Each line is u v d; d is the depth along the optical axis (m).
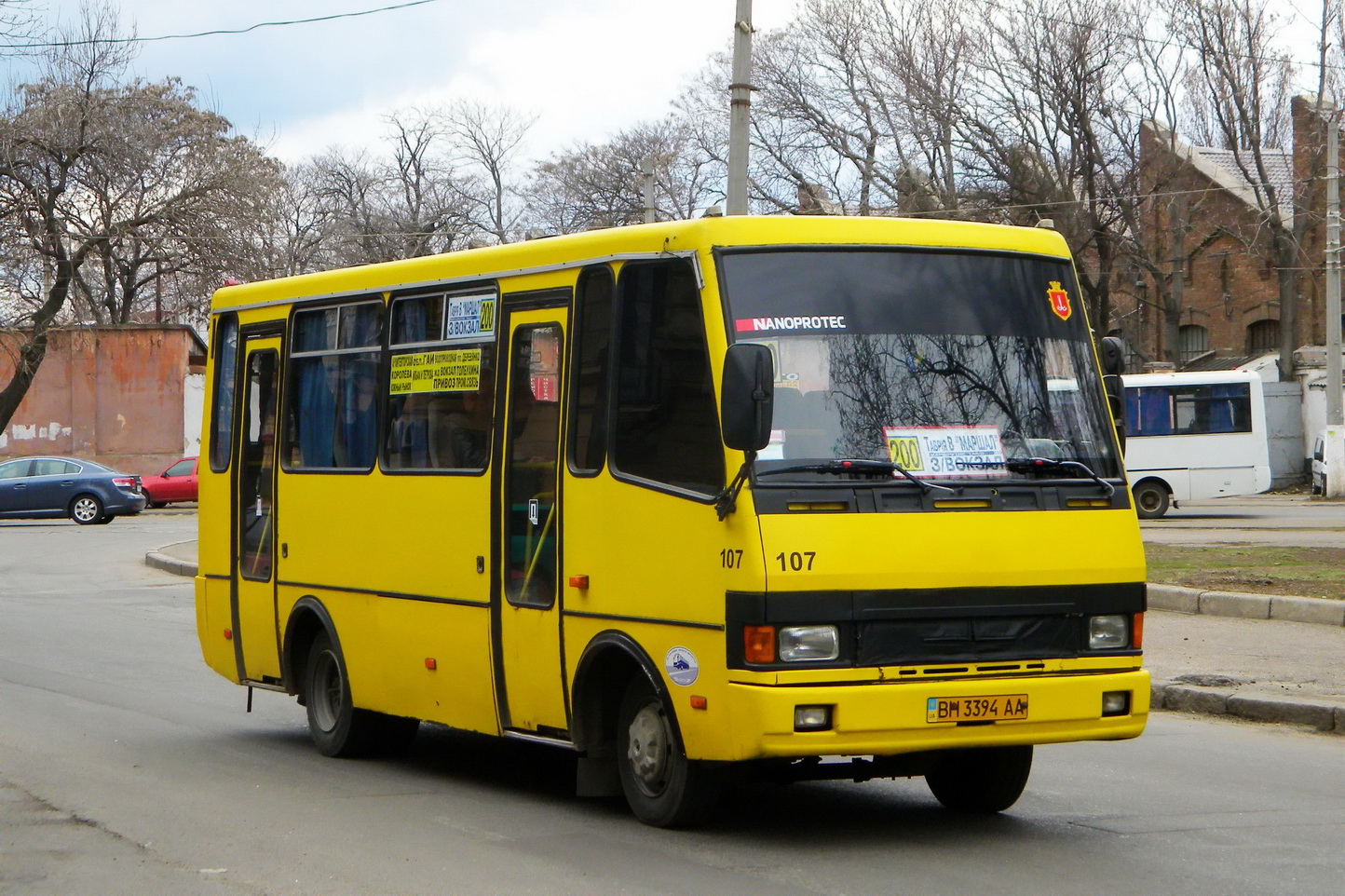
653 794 7.24
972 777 7.71
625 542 7.14
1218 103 43.66
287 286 10.27
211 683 13.09
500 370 8.16
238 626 10.68
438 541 8.55
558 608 7.57
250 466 10.58
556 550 7.61
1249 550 20.64
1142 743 10.05
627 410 7.23
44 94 43.78
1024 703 6.63
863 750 6.37
